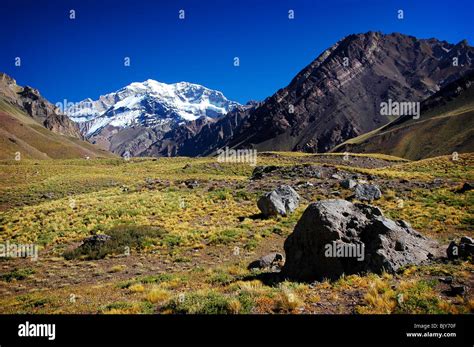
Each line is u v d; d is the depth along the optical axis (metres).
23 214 42.72
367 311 11.38
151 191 54.62
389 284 13.84
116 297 16.47
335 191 45.75
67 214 41.06
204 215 39.62
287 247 19.12
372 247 16.94
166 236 31.58
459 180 48.81
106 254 27.84
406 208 36.00
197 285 18.05
